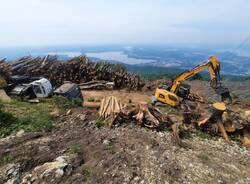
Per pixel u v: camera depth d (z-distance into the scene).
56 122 11.58
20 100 14.56
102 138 10.04
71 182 7.07
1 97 14.18
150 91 22.52
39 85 15.45
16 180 7.06
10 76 17.52
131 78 22.86
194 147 10.25
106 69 22.78
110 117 11.84
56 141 9.55
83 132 10.65
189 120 12.66
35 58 22.12
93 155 8.59
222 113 11.90
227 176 8.24
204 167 8.59
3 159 8.01
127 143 9.75
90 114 12.60
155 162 8.47
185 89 17.12
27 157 8.12
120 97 19.66
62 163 7.73
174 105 15.91
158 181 7.45
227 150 10.45
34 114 12.00
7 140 9.43
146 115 11.88
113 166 7.93
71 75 21.72
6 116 11.07
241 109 17.19
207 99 18.95
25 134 9.99
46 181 7.03
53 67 21.09
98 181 7.20
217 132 11.88
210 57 16.42
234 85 31.97
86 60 22.80
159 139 10.53
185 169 8.29
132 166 8.05
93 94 20.12
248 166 9.24
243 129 12.01
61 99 13.89
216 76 16.70
